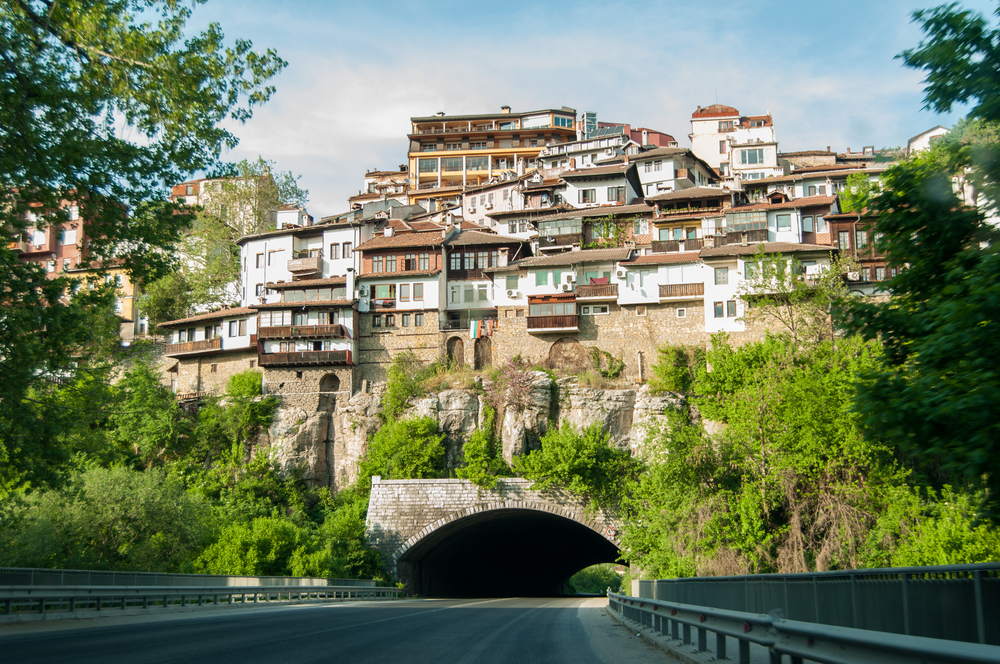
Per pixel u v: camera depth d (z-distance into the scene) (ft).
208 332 264.52
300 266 271.90
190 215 81.56
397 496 203.51
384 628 60.49
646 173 310.65
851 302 41.52
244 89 73.72
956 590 28.55
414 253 256.73
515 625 70.85
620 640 59.11
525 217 287.28
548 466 194.90
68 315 79.30
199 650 41.37
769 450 132.26
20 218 75.10
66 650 41.09
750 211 239.91
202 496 194.39
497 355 236.02
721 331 200.13
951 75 36.76
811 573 39.58
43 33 67.77
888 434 35.40
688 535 131.75
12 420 79.71
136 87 69.21
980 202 38.88
